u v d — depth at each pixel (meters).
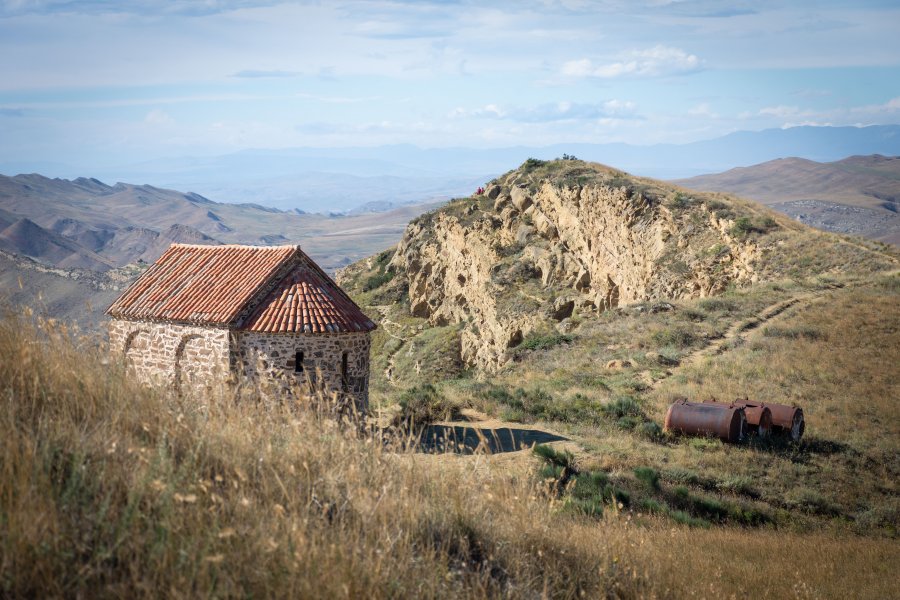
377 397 38.09
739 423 27.73
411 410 28.44
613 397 33.47
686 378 35.72
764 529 20.48
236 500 6.39
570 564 8.63
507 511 9.03
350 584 5.77
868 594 13.40
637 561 9.98
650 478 21.55
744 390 33.44
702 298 51.41
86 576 4.95
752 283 54.16
